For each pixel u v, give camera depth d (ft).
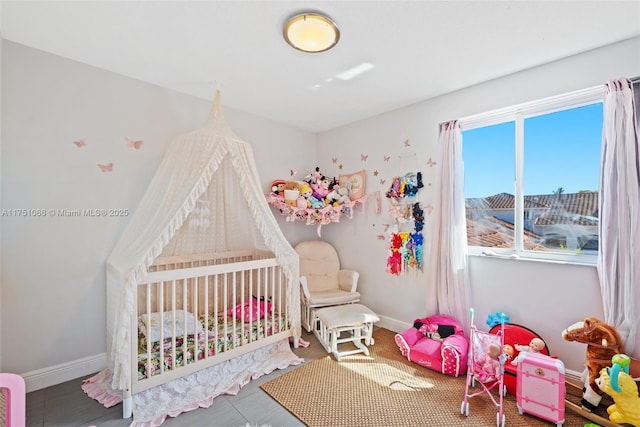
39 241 6.98
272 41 6.52
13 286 6.68
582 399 6.22
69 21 5.86
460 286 8.78
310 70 7.82
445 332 8.28
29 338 6.87
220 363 7.52
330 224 13.10
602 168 6.62
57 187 7.21
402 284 10.48
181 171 7.34
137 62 7.48
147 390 6.32
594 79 6.77
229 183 9.39
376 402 6.56
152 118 8.66
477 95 8.63
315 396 6.77
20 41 6.61
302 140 13.03
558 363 6.01
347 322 8.80
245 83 8.59
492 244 8.77
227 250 9.55
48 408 6.24
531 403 6.13
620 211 6.25
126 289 5.96
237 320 8.43
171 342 6.73
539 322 7.55
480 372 6.49
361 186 11.67
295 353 8.95
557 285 7.29
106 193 7.91
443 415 6.16
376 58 7.20
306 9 5.50
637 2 5.21
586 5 5.32
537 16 5.65
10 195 6.64
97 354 7.75
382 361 8.45
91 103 7.65
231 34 6.27
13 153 6.66
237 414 6.19
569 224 7.43
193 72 7.97
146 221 7.39
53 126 7.14
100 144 7.80
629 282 6.12
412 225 10.19
